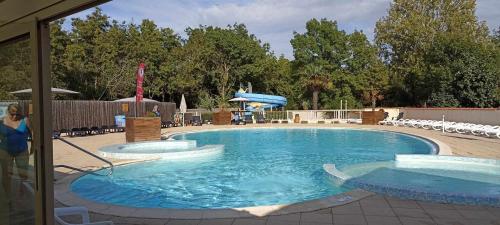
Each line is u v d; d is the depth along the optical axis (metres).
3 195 3.19
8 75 3.01
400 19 36.00
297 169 10.70
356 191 6.49
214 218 5.10
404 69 35.25
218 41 37.94
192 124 25.92
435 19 35.34
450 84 28.86
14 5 2.79
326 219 5.04
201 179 9.40
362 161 12.02
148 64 33.91
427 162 10.24
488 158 9.92
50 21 2.65
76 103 18.77
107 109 20.91
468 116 21.38
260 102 31.94
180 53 36.28
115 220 5.07
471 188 7.34
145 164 10.84
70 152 12.32
